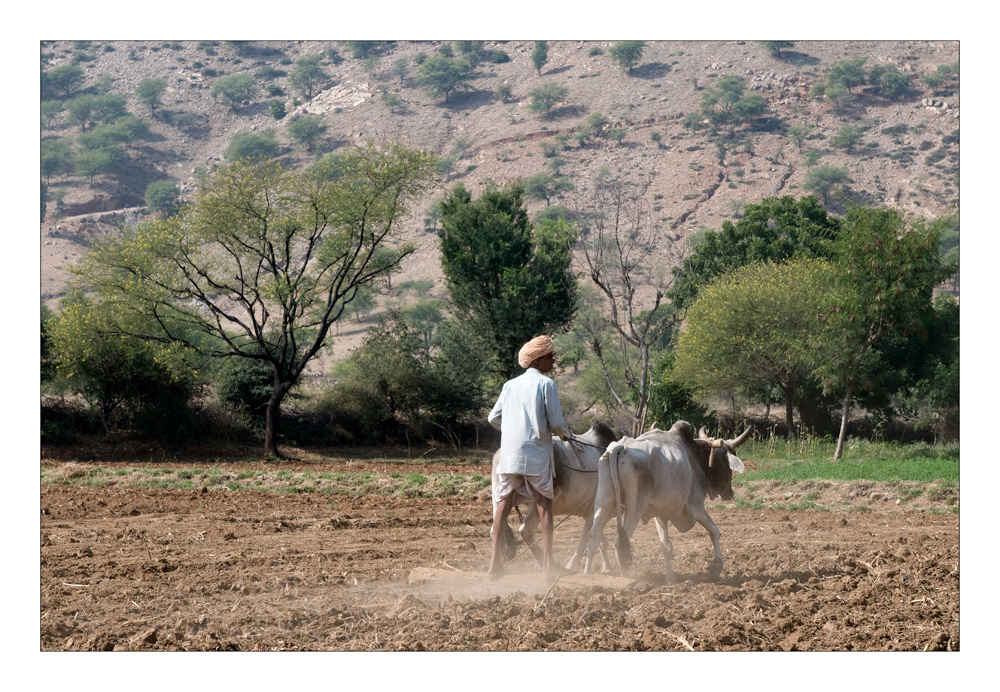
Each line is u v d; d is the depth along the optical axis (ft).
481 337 109.29
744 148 442.09
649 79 545.03
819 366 74.28
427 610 20.56
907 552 28.50
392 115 555.69
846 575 25.38
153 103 570.87
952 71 476.54
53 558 28.04
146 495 47.14
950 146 415.23
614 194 60.29
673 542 33.14
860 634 19.48
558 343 130.31
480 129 529.45
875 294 69.92
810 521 38.63
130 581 24.81
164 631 19.54
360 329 248.32
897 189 384.47
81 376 89.15
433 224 389.80
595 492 24.94
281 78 639.76
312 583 24.57
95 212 431.02
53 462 71.51
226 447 91.76
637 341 56.54
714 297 96.32
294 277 91.15
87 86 615.16
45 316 92.79
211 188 86.22
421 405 103.91
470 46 623.77
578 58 595.47
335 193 88.63
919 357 90.07
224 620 20.36
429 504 45.55
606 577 23.13
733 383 97.35
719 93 480.64
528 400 23.17
